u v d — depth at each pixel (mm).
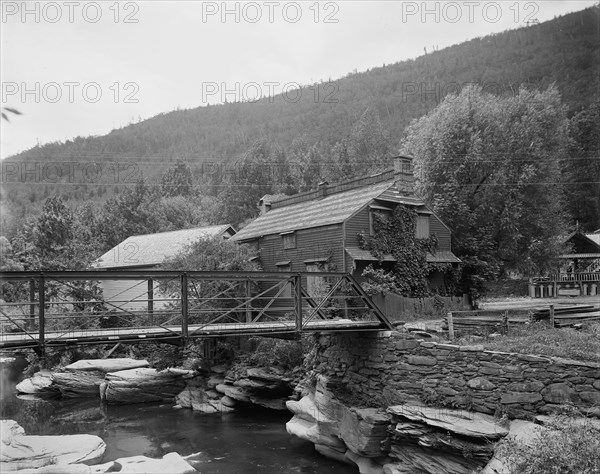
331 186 32562
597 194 46844
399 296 25078
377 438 15672
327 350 20047
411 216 28219
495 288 45312
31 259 41625
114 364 30094
